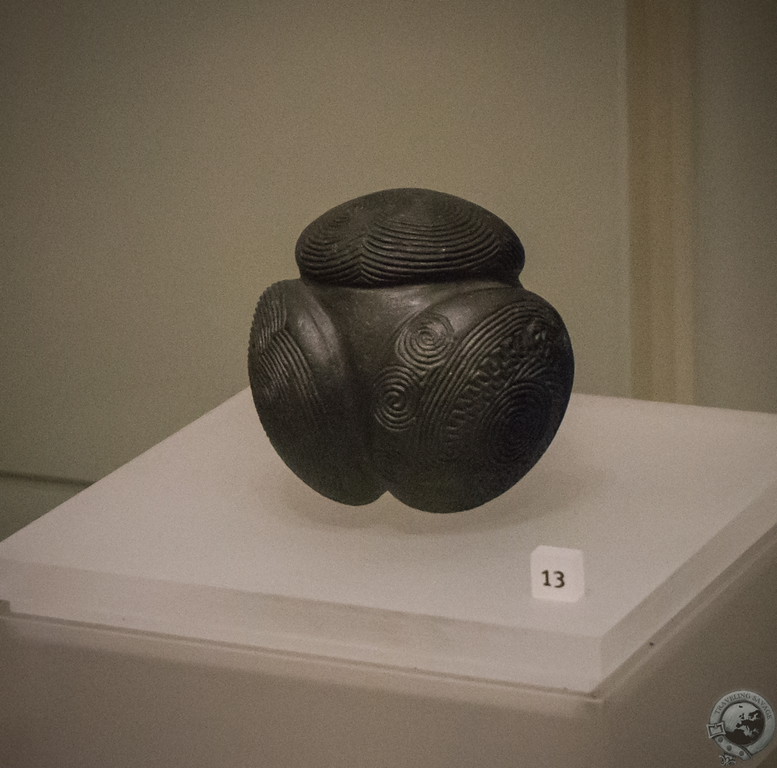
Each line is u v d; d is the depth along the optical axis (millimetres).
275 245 3070
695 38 2721
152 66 2996
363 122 2930
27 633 2248
